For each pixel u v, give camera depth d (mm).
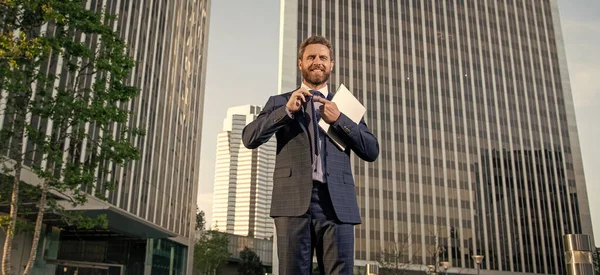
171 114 42312
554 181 85438
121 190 30062
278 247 2158
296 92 2232
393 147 77625
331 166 2201
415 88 83000
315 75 2484
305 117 2250
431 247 73812
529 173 84375
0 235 22000
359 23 83562
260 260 92062
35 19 12453
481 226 77938
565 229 82500
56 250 27844
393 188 75062
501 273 75688
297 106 2207
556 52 96375
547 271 78438
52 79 13312
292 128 2268
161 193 39156
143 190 34406
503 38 93188
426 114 81938
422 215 75188
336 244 2117
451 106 84125
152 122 36688
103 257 36438
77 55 13336
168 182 41312
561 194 84875
